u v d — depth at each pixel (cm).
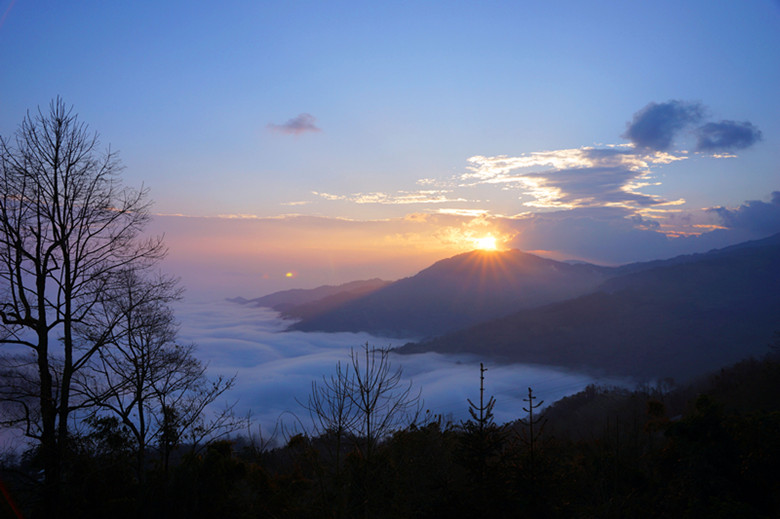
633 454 1479
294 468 1084
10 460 1176
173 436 1358
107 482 1208
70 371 1302
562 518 895
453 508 845
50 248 1301
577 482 1054
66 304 1316
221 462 1126
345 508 766
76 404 1334
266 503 1061
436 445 924
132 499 1153
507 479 905
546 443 999
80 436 1275
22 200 1286
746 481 1224
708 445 1299
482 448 915
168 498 1064
